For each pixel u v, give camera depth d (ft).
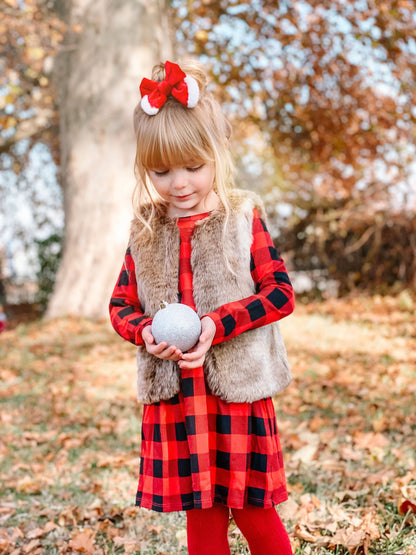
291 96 41.32
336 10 36.73
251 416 5.91
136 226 6.35
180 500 5.80
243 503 5.76
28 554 8.24
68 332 25.46
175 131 5.61
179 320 5.46
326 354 20.86
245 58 39.09
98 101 28.81
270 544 5.90
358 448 11.27
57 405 15.61
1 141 36.70
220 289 5.84
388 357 19.90
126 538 8.39
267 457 5.84
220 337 5.64
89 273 28.55
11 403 16.30
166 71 5.73
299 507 8.90
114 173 28.71
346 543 7.58
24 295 53.11
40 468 11.46
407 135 40.29
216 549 5.84
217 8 37.06
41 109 37.50
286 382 6.21
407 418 12.75
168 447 5.90
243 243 5.96
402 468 10.05
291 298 5.98
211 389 5.78
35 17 29.40
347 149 42.88
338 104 41.29
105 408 15.38
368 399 14.82
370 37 37.24
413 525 8.05
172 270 5.99
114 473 10.99
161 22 29.63
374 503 8.79
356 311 32.48
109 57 28.68
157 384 5.88
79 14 28.96
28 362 21.12
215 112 5.93
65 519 9.23
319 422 13.03
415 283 39.04
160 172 5.92
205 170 5.92
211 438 5.84
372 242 41.45
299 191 43.50
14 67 34.83
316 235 42.73
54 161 45.50
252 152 44.57
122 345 23.03
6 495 10.36
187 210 6.25
